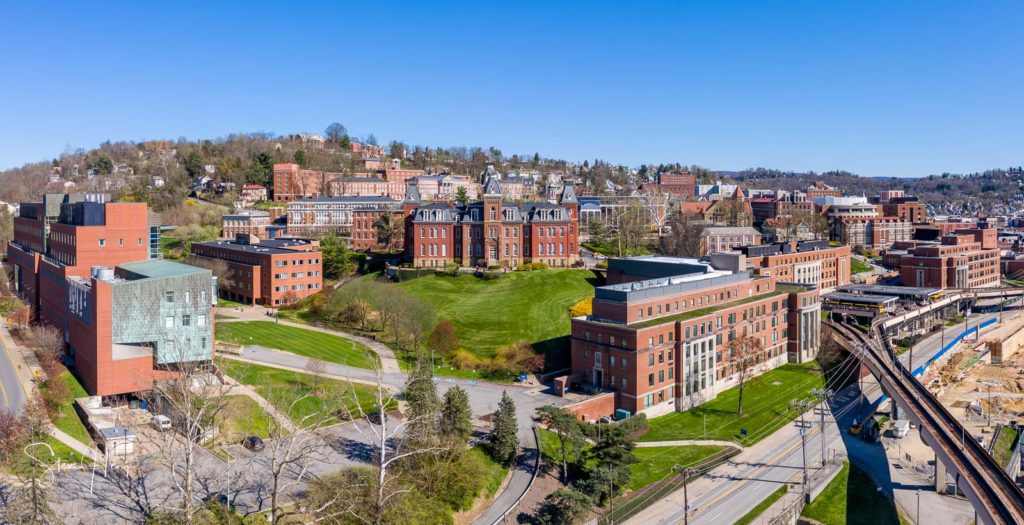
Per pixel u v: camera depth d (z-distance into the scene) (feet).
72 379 404.16
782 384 518.37
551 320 578.25
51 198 617.62
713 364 483.10
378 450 334.03
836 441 428.15
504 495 322.55
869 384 540.93
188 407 260.42
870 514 347.77
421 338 529.45
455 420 338.34
